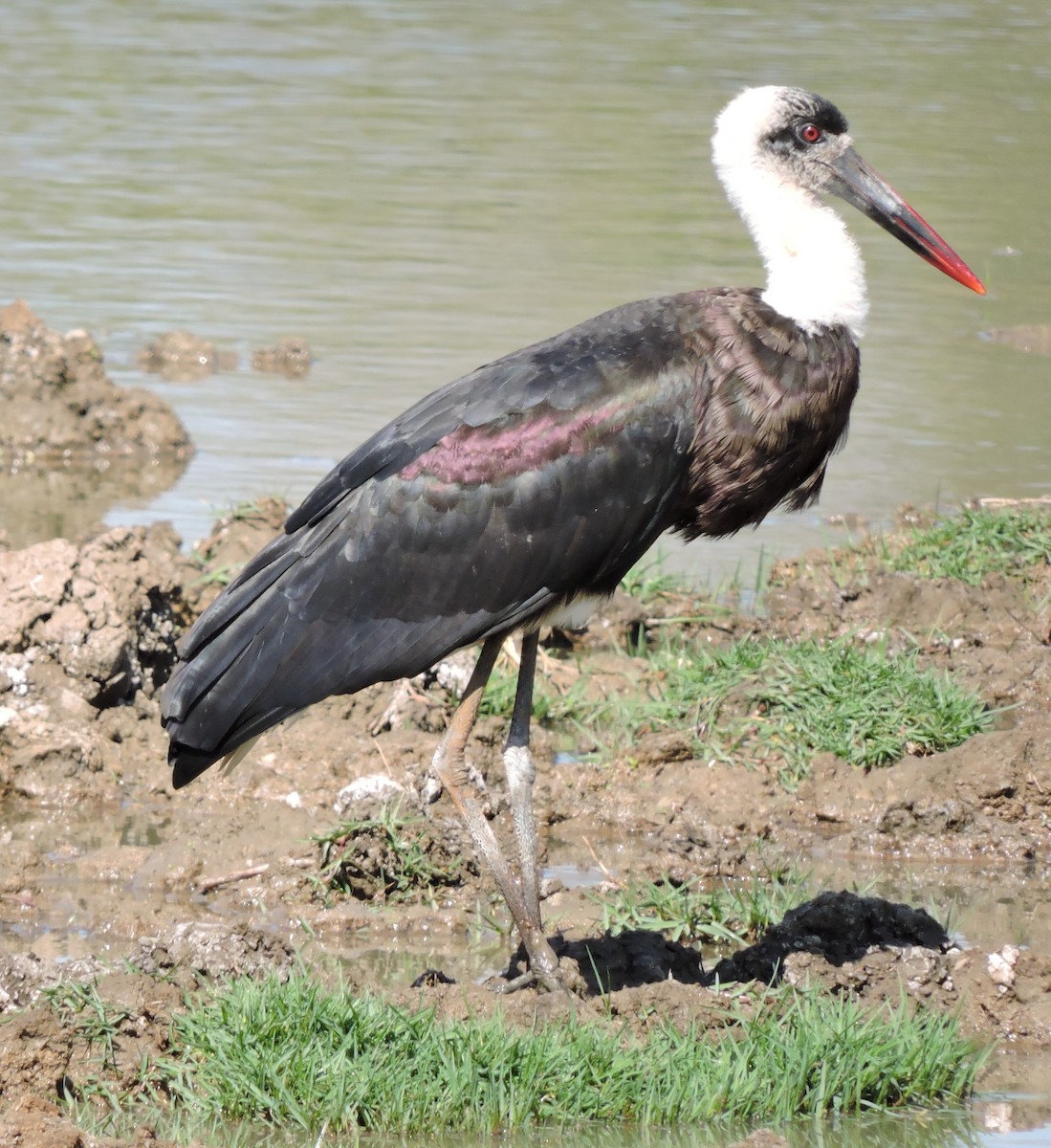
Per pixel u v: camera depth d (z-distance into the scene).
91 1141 7.86
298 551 9.84
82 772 12.87
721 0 56.75
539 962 9.73
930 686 13.37
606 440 9.84
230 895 11.22
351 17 53.84
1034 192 32.56
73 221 30.39
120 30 50.81
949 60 46.34
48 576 13.70
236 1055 8.67
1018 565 16.05
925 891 11.49
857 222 32.28
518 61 46.97
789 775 12.84
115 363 23.27
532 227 30.41
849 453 20.11
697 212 31.67
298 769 12.95
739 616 15.41
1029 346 24.75
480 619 9.91
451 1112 8.47
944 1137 8.52
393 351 23.56
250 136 37.75
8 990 9.47
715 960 10.53
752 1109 8.68
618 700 13.84
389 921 10.99
